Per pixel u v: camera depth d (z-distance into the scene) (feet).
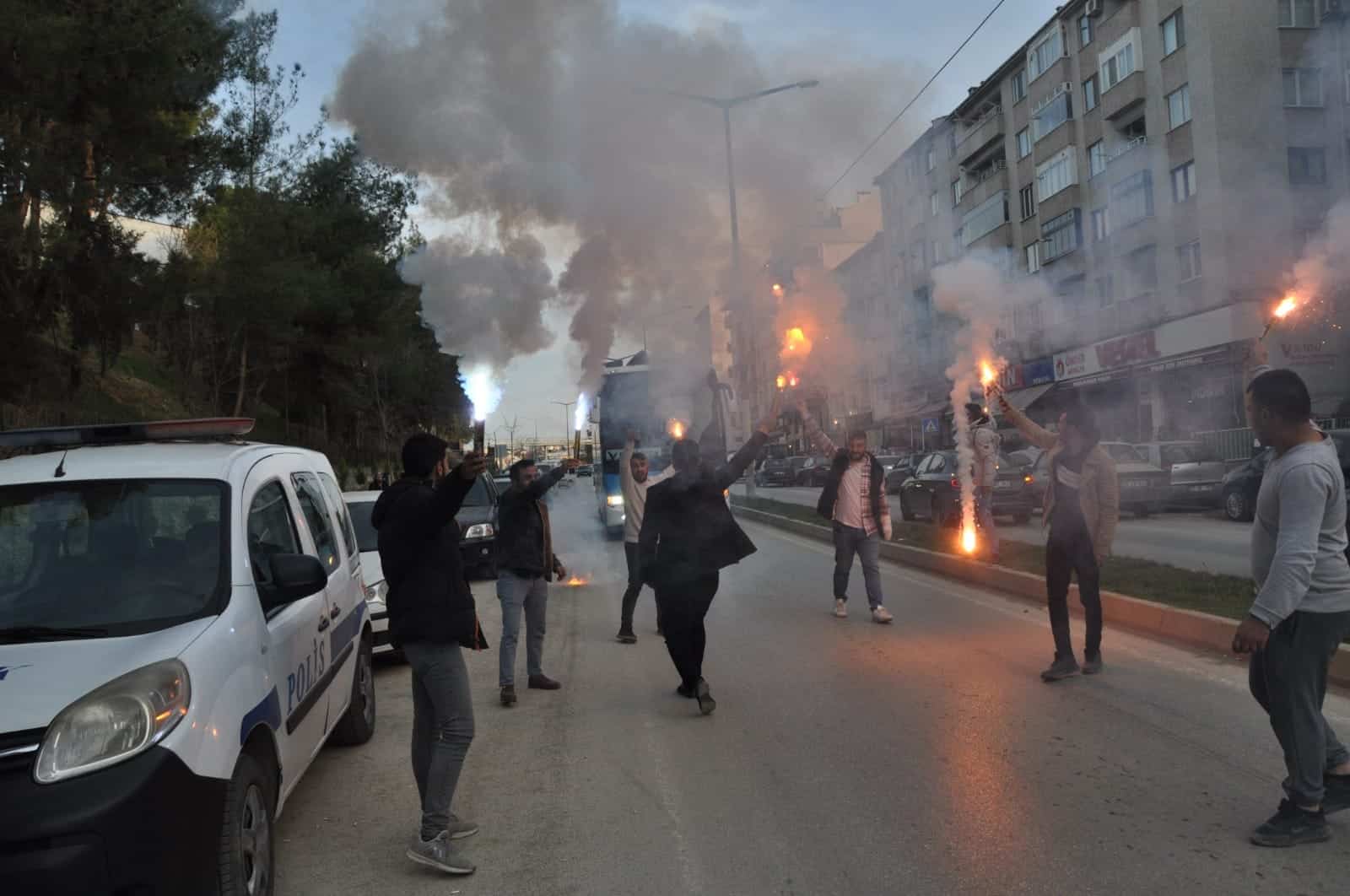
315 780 18.75
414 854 14.17
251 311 55.98
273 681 13.71
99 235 42.86
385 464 74.69
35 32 34.88
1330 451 12.89
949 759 17.71
